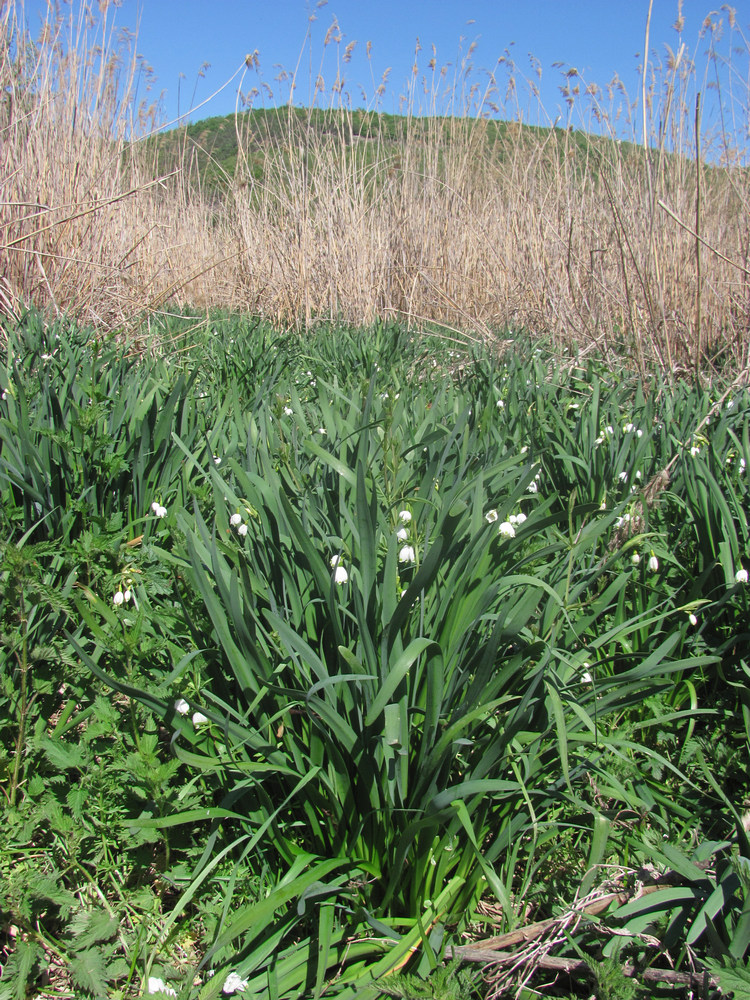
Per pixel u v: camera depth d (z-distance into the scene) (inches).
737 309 232.8
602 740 70.6
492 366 209.3
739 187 245.1
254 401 153.0
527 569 84.7
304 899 58.6
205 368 214.5
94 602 77.4
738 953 56.0
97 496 114.6
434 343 290.7
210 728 71.1
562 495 124.7
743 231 239.3
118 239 295.0
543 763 72.7
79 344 194.9
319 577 68.2
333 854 69.4
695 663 68.5
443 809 62.9
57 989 63.5
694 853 66.9
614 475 122.9
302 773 67.2
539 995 59.9
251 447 101.7
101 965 60.4
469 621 69.6
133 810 70.5
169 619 80.0
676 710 92.9
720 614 97.3
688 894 61.5
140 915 67.6
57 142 255.0
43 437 116.0
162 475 122.5
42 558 102.1
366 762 64.2
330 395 166.6
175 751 63.4
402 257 358.3
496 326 313.3
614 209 230.7
